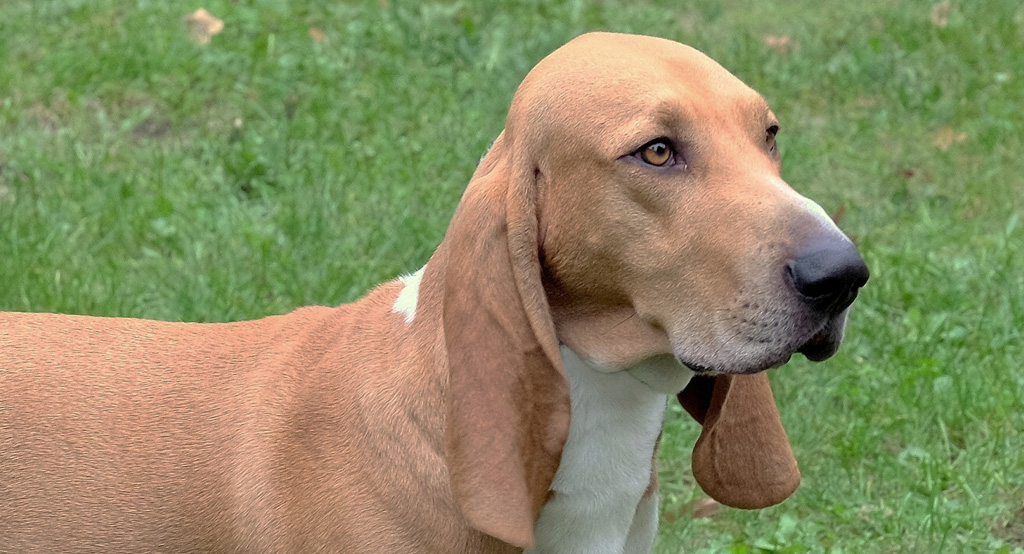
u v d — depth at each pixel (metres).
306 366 3.36
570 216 3.03
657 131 2.94
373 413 3.18
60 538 3.24
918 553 4.54
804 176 7.30
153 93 7.36
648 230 2.98
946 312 5.89
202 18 8.07
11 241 5.82
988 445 5.06
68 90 7.30
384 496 3.13
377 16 8.51
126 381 3.36
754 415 3.53
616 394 3.21
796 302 2.79
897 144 7.83
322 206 6.28
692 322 2.95
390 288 3.48
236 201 6.34
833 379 5.42
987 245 6.62
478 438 2.97
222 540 3.25
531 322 2.99
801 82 8.48
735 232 2.87
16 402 3.29
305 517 3.18
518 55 8.19
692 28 9.47
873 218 6.89
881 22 9.61
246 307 5.57
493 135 7.20
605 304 3.12
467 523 3.02
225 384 3.36
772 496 3.56
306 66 7.71
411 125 7.27
